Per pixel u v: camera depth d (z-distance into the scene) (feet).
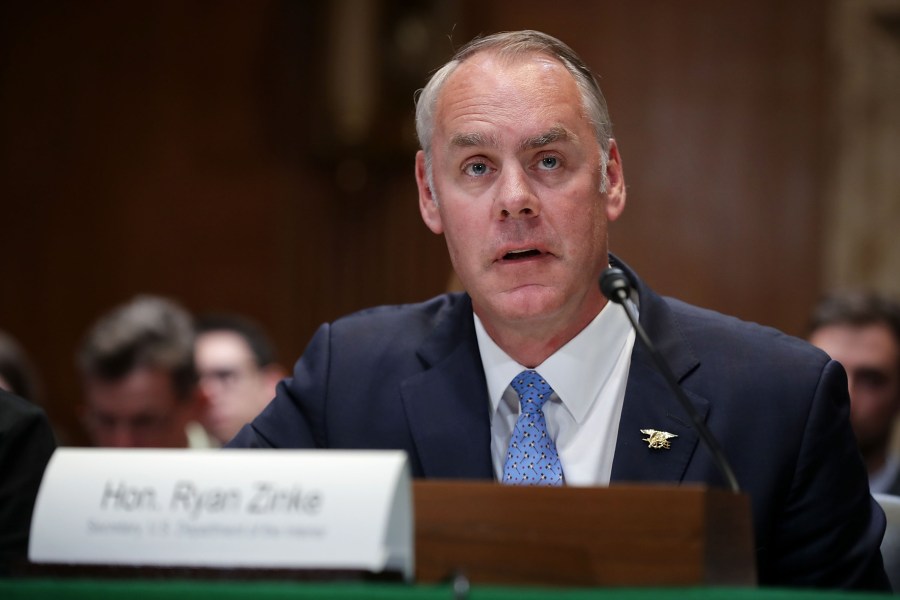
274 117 32.53
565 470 11.13
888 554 12.14
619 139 30.42
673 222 30.22
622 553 8.00
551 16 30.68
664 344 11.37
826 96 29.96
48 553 8.03
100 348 19.17
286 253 32.50
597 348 11.32
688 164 30.25
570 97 11.03
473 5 30.94
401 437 11.48
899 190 29.66
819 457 10.89
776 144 30.07
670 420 10.91
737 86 30.19
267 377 23.29
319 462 7.82
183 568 7.81
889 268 29.68
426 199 12.17
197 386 19.70
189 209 32.81
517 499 8.19
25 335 32.91
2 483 11.50
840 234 29.78
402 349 12.03
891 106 29.73
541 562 8.09
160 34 32.91
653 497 8.02
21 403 11.96
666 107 30.35
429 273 32.01
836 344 19.03
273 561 7.68
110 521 7.98
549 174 10.88
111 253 32.86
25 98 33.04
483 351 11.64
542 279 10.77
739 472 10.77
